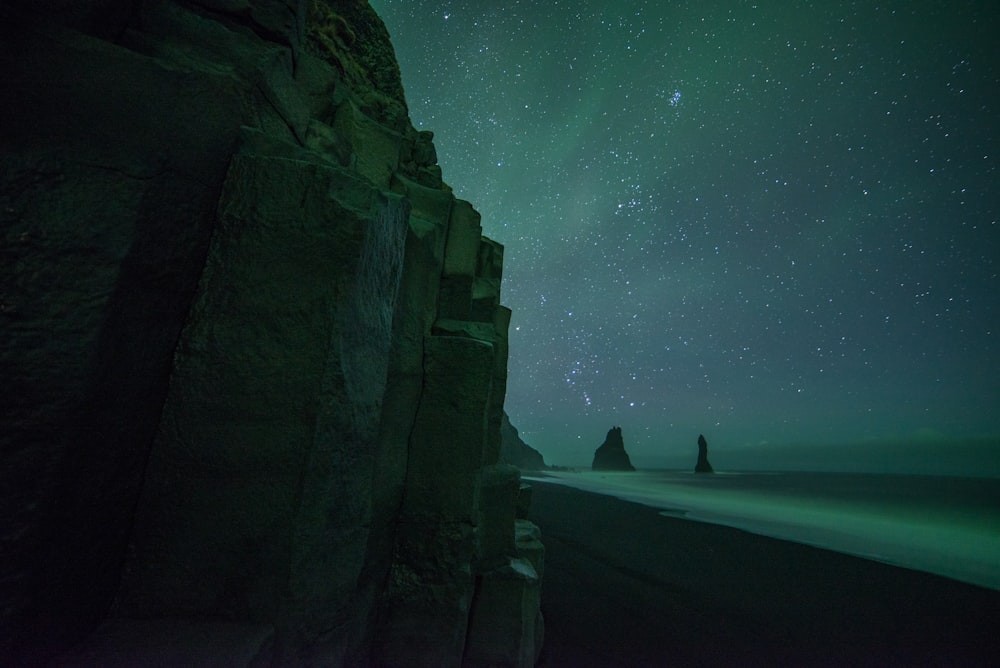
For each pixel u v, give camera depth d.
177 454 1.66
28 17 1.49
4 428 1.23
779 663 4.83
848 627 6.17
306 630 1.74
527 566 3.43
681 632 5.32
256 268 1.78
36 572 1.25
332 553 1.89
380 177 3.41
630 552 10.05
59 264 1.36
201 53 2.08
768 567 9.70
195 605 1.62
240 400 1.71
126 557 1.61
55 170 1.41
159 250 1.60
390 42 5.18
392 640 2.63
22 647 1.22
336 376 1.79
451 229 3.90
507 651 3.03
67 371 1.32
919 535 18.05
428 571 2.76
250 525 1.66
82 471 1.38
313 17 4.17
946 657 5.41
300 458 1.70
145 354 1.58
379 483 2.50
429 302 3.28
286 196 1.84
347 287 1.83
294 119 2.48
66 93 1.50
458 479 2.89
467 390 3.00
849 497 40.28
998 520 25.61
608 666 4.26
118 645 1.43
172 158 1.67
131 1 1.92
